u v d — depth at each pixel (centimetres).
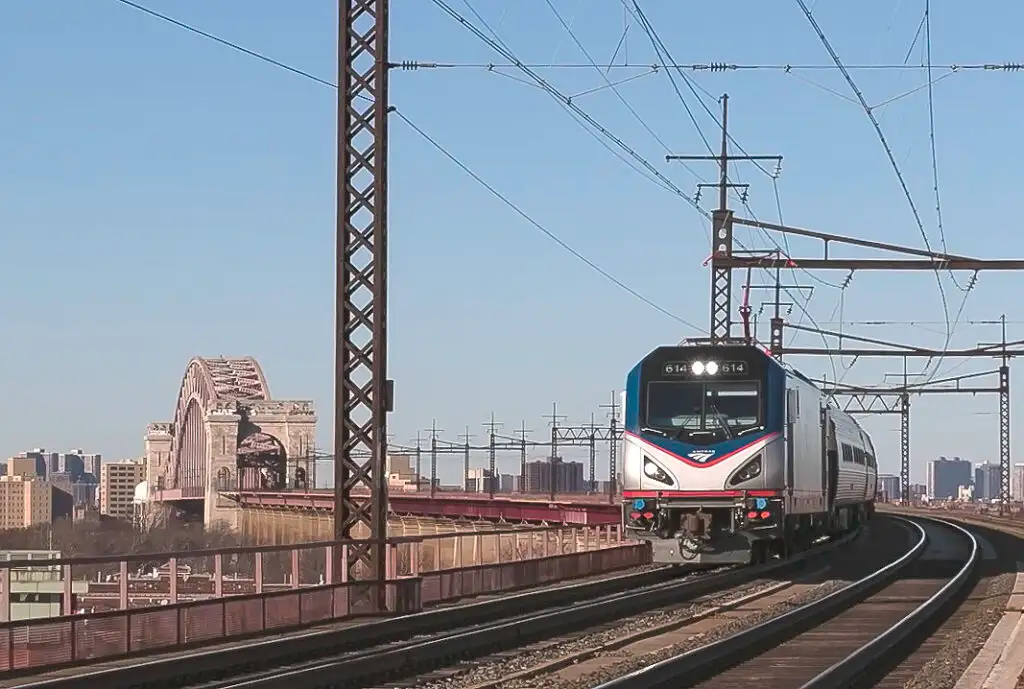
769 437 4303
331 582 3147
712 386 4372
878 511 14338
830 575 4669
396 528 13975
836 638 2939
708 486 4297
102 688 2105
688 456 4325
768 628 2886
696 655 2414
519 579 3997
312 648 2662
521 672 2400
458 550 4050
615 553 4859
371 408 3331
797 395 4588
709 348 4412
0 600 2239
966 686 2133
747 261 5809
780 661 2583
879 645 2634
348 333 3362
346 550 3219
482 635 2750
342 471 3341
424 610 3353
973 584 4434
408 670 2450
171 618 2548
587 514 9338
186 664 2298
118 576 2480
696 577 4381
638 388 4434
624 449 4434
